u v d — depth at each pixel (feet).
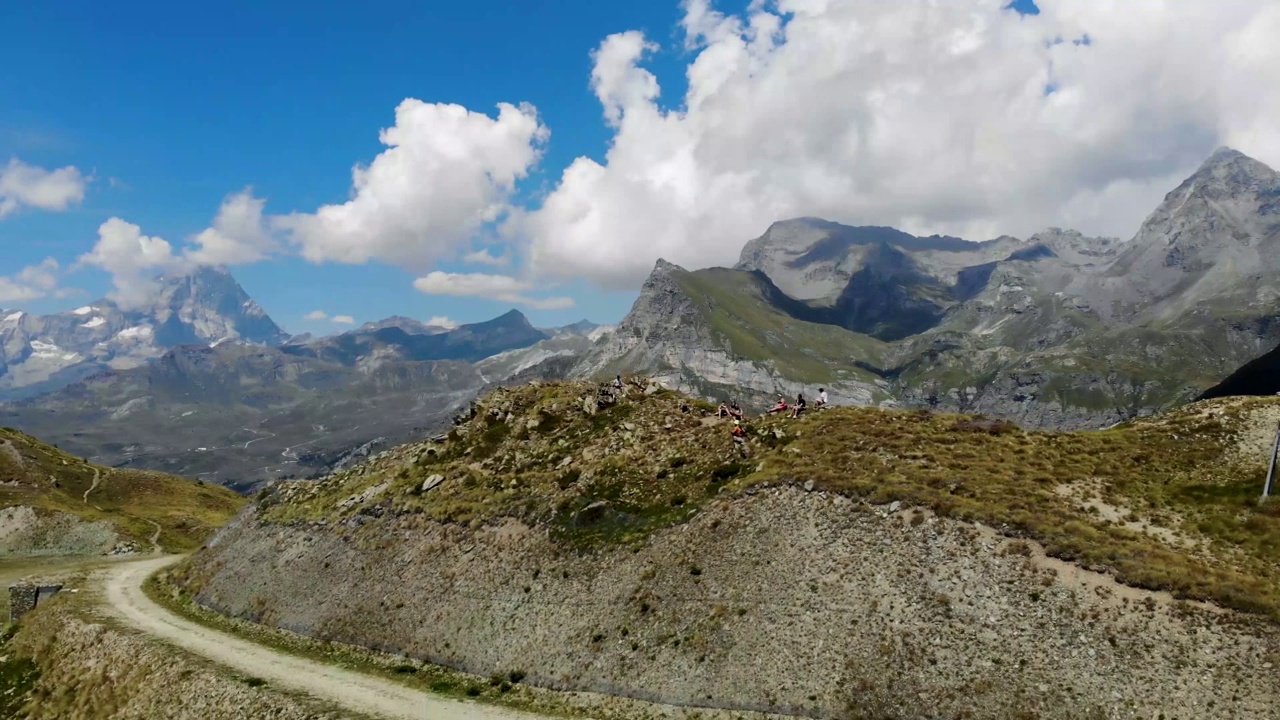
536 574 195.31
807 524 168.25
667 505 200.44
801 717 135.74
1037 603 135.64
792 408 234.38
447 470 263.90
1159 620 126.62
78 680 220.23
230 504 652.48
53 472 579.89
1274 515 150.00
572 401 289.74
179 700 188.03
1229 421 187.01
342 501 275.80
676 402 269.85
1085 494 167.63
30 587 306.14
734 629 154.71
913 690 131.44
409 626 203.00
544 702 161.99
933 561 148.97
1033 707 122.62
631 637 165.89
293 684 183.42
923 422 206.18
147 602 282.77
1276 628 119.65
